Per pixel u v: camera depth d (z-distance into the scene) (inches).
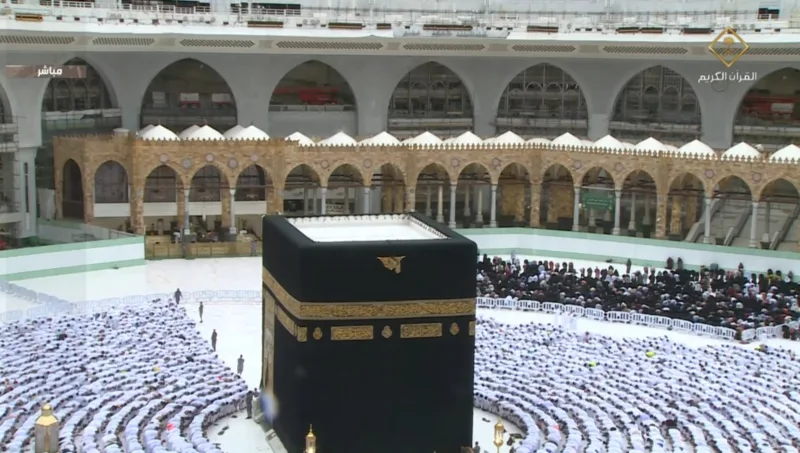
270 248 1747.0
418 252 1590.8
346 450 1604.3
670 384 1955.0
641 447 1579.7
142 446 1577.3
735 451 1604.3
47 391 1817.2
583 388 1926.7
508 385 1939.0
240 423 1804.9
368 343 1592.0
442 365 1619.1
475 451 1642.5
